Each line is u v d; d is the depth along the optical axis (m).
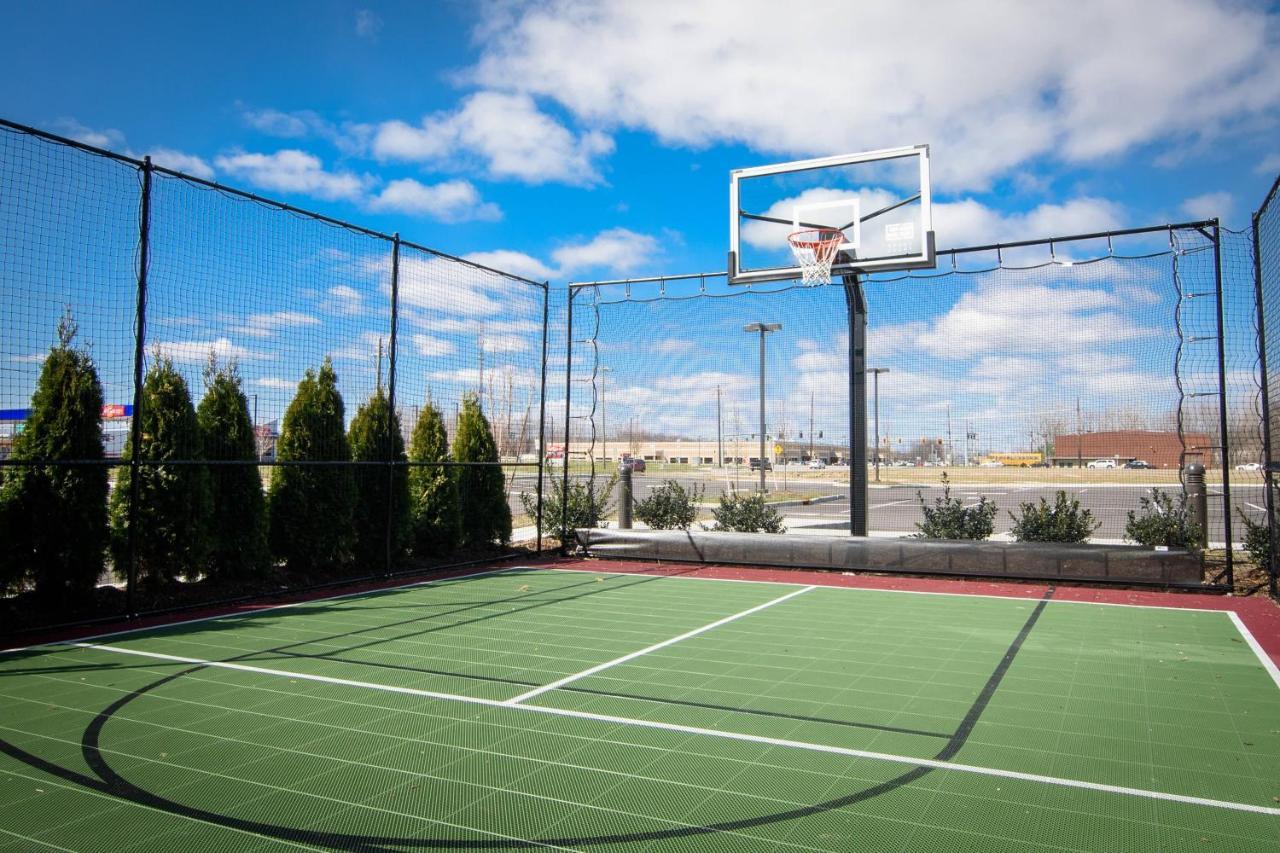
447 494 13.57
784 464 31.28
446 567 12.84
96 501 8.95
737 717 5.24
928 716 5.26
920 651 7.19
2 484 8.49
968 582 11.62
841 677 6.26
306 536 11.33
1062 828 3.60
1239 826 3.62
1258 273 9.97
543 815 3.72
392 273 11.53
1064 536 12.06
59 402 8.78
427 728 5.00
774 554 12.90
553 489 16.06
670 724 5.09
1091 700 5.64
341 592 10.71
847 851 3.37
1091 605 9.69
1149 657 6.97
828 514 23.08
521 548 15.19
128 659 6.87
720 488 21.28
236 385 10.70
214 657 6.94
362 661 6.78
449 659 6.86
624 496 15.41
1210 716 5.27
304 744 4.70
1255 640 7.67
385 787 4.06
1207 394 10.54
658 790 4.02
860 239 12.33
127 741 4.75
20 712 5.33
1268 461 9.90
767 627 8.30
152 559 9.65
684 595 10.48
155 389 9.73
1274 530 9.91
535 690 5.88
